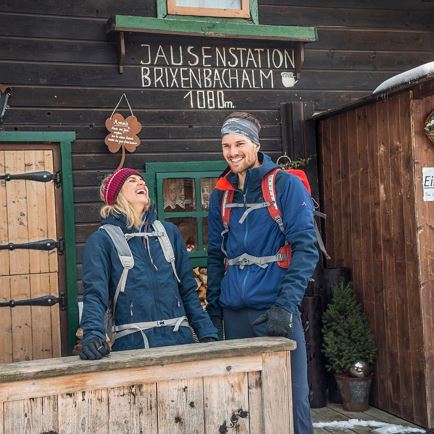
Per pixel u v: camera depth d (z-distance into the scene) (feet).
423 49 20.54
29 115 16.78
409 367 15.23
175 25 17.39
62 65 17.10
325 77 19.58
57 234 16.97
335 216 18.11
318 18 19.57
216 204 10.91
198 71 18.35
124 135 17.29
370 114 16.38
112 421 7.95
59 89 17.06
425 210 14.94
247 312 10.08
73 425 7.78
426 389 14.69
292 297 9.30
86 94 17.29
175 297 9.64
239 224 10.25
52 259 16.90
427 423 14.67
